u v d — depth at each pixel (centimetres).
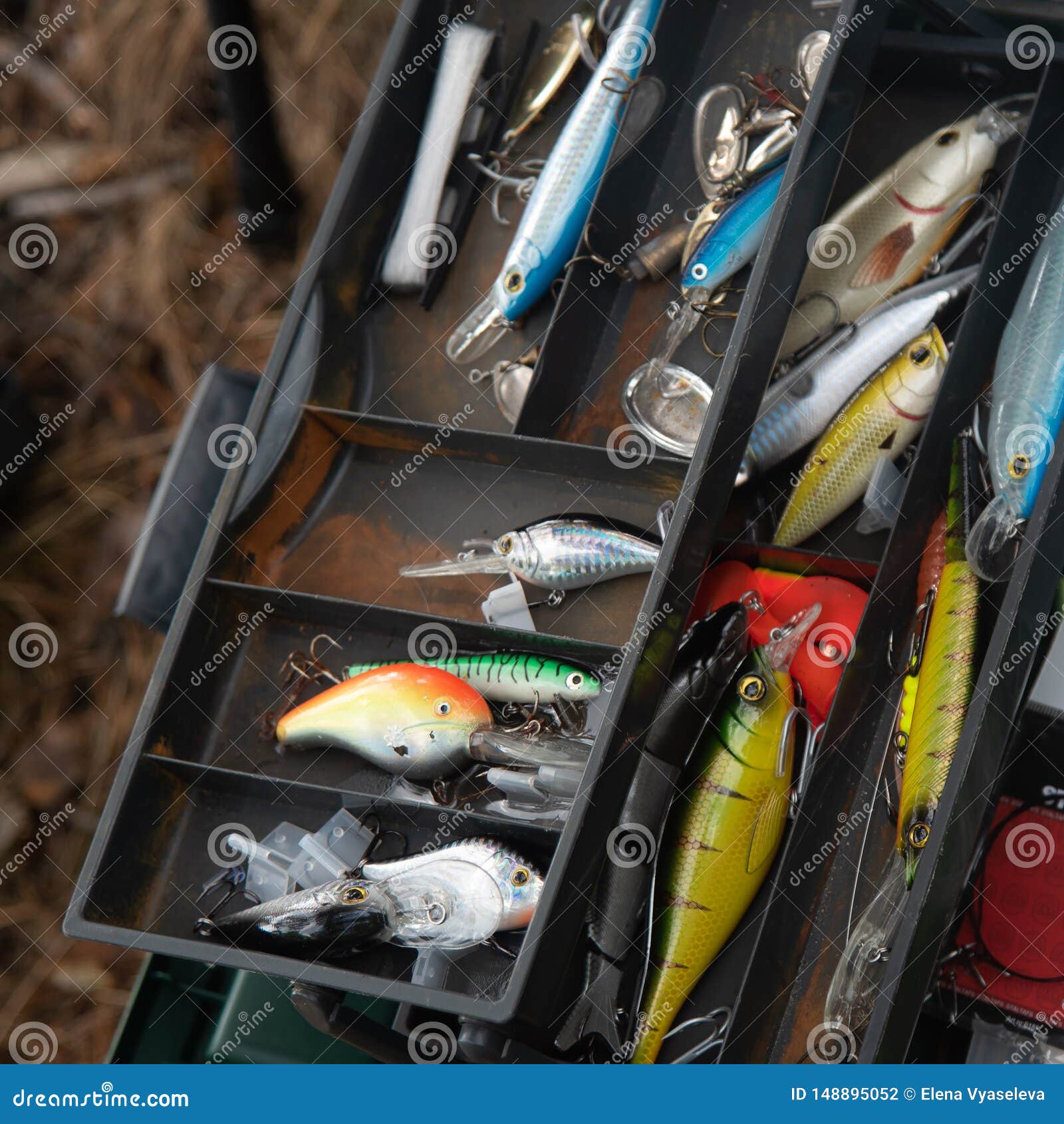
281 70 117
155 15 120
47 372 119
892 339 95
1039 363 92
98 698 115
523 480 95
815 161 93
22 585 116
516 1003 87
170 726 91
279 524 94
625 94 95
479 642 93
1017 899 92
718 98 97
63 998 112
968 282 95
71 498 117
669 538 90
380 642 94
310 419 94
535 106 98
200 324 118
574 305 95
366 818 92
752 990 90
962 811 88
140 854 91
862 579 94
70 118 120
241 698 93
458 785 92
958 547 92
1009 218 94
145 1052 96
